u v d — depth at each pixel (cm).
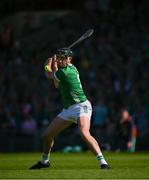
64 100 3381
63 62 3400
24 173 3002
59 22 9431
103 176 2833
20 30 9469
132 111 7288
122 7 9419
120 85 7831
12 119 7462
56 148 6944
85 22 9244
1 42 9050
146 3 9319
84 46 8688
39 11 9675
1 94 8069
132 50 8444
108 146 6706
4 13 9819
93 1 9612
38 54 8831
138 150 6881
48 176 2856
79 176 2841
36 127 7344
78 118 3331
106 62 8269
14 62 8681
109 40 8694
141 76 7956
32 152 6800
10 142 7119
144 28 8838
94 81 7981
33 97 7831
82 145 6906
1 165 3966
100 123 7031
